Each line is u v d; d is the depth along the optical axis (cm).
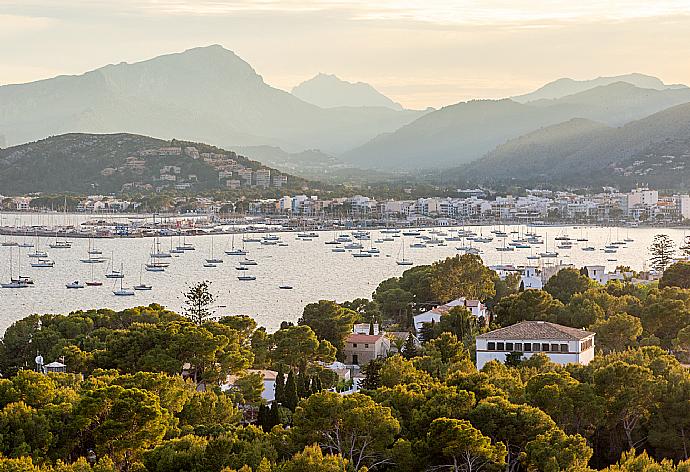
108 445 14838
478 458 14488
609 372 16988
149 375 17138
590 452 14638
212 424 16488
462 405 15662
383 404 16100
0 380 17000
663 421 16788
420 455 14725
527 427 15162
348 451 14875
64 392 16875
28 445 14650
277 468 13750
